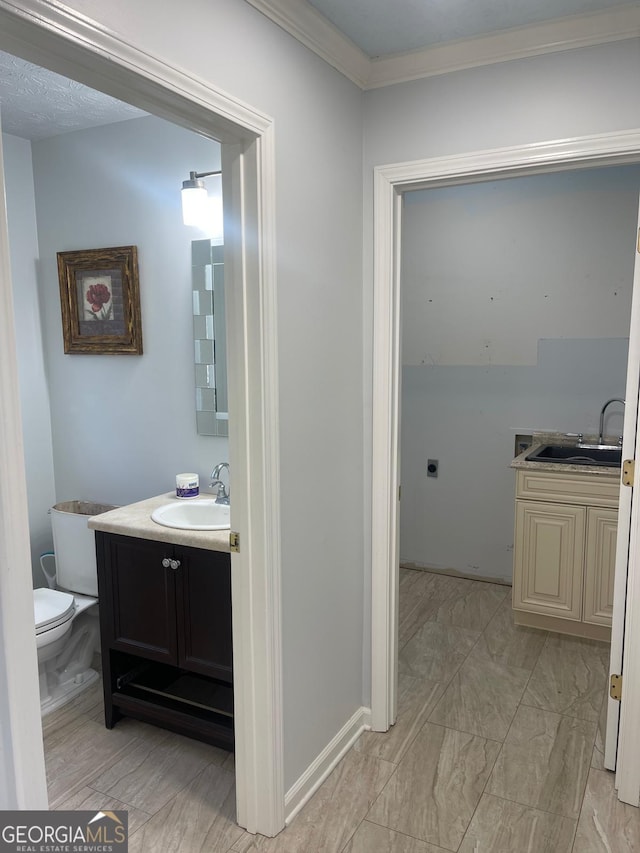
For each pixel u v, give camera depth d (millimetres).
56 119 2881
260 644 1898
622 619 2139
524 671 2945
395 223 2312
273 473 1852
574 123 1982
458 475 4055
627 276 3484
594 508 3119
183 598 2320
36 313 3273
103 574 2482
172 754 2391
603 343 3586
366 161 2291
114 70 1271
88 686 2873
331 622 2256
